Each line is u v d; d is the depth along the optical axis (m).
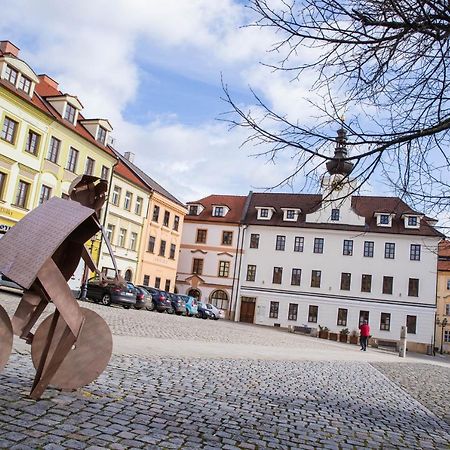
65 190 35.00
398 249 50.34
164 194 50.03
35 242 5.07
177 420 5.45
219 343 17.14
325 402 8.25
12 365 7.00
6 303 17.86
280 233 54.16
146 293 33.41
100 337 6.01
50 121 32.78
